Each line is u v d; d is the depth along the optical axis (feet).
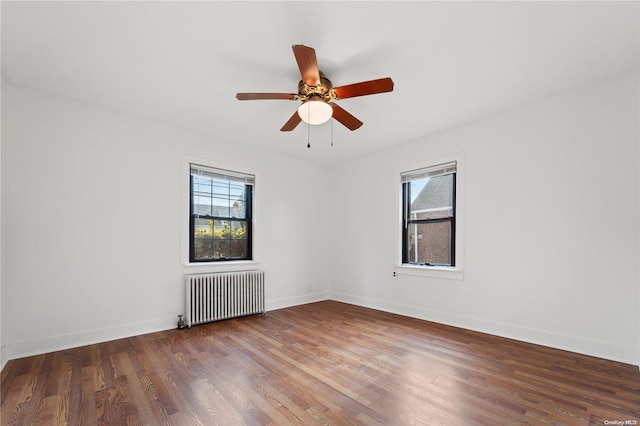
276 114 10.57
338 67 7.64
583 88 8.68
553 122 9.23
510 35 6.45
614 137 8.18
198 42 6.72
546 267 9.26
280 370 7.63
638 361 7.70
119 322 10.09
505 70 7.83
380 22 6.07
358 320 12.30
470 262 11.05
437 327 11.28
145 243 10.73
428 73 7.96
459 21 6.04
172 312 11.27
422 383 6.93
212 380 7.09
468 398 6.30
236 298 12.63
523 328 9.68
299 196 15.81
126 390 6.63
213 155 12.61
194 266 11.89
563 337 8.88
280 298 14.75
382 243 14.30
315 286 16.31
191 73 7.99
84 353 8.71
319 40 6.61
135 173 10.61
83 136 9.64
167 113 10.49
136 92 9.04
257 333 10.62
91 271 9.64
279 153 15.02
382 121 11.12
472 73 7.97
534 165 9.58
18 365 7.87
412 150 13.20
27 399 6.25
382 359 8.30
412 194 13.43
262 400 6.24
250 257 13.96
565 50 6.98
